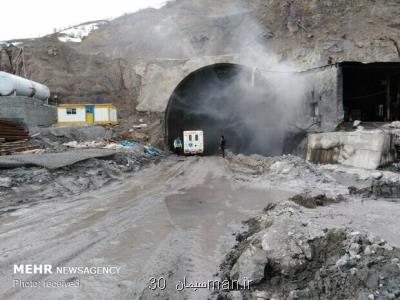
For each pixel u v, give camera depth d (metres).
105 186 14.69
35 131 27.14
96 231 8.09
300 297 4.53
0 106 26.36
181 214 9.89
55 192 12.51
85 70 49.03
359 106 24.25
